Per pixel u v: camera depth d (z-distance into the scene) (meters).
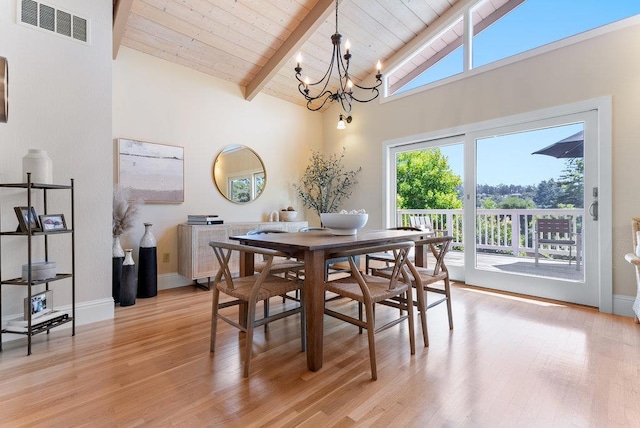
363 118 4.50
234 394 1.45
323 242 1.78
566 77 2.80
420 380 1.57
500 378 1.58
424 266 2.69
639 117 2.46
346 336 2.14
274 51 3.63
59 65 2.21
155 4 2.79
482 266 3.42
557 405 1.36
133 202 2.93
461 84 3.50
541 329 2.23
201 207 3.71
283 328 2.29
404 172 4.13
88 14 2.34
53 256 2.20
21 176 2.04
